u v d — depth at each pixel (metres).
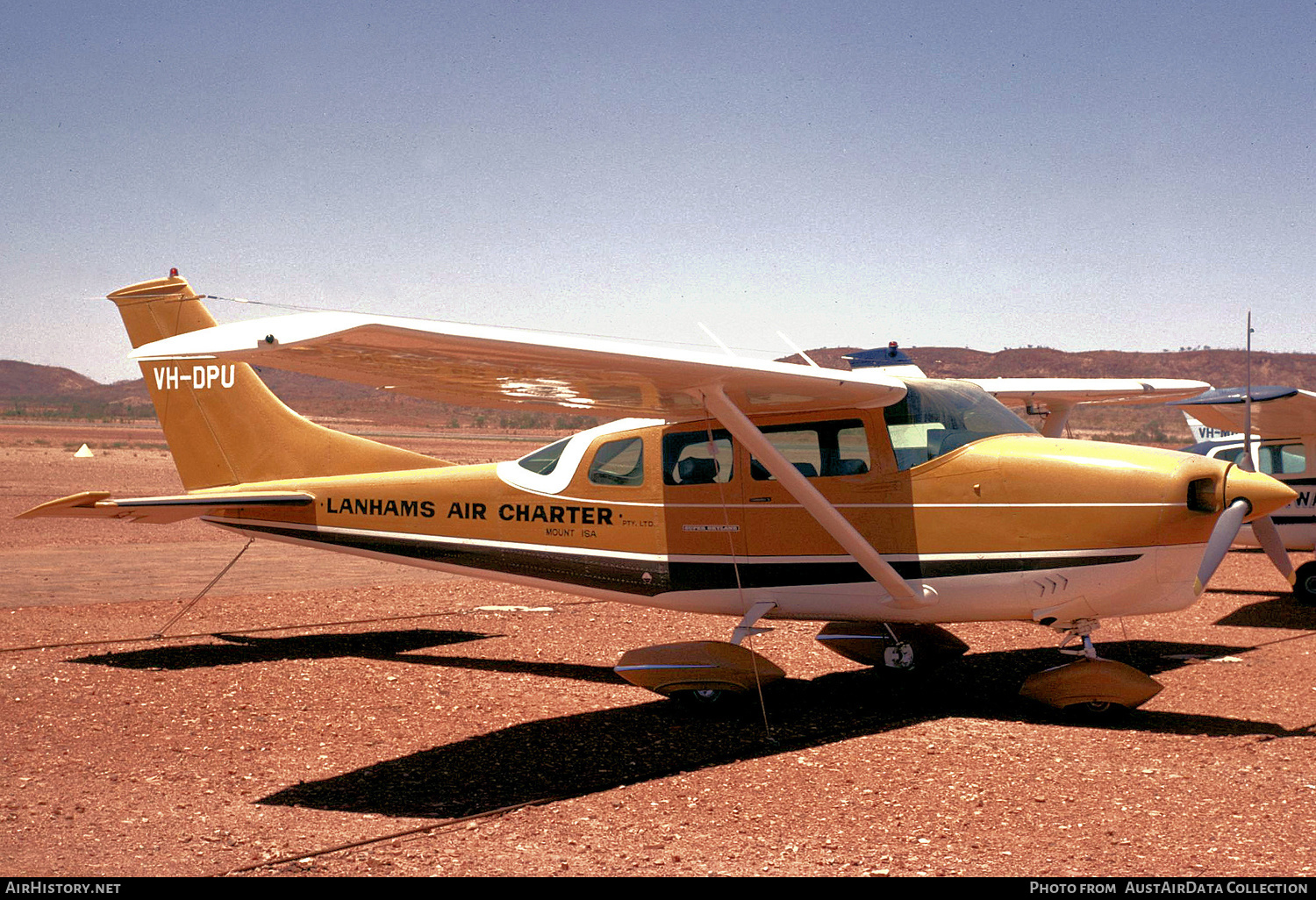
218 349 4.19
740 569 6.84
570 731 5.97
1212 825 4.21
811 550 6.59
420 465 8.28
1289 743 5.50
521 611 10.46
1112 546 5.93
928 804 4.55
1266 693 6.74
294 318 4.48
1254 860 3.80
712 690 6.31
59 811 4.55
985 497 6.20
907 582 6.39
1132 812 4.39
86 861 3.94
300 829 4.31
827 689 7.12
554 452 7.61
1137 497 5.86
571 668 7.84
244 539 17.70
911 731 5.91
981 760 5.27
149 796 4.78
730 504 6.84
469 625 9.72
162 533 18.59
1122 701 5.94
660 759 5.37
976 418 6.54
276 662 7.91
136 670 7.56
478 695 6.89
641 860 3.91
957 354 182.25
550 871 3.80
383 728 6.02
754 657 6.39
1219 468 5.89
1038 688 6.25
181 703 6.60
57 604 10.46
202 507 8.03
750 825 4.32
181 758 5.41
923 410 6.44
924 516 6.34
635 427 7.27
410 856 3.97
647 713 6.41
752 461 6.78
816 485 6.59
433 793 4.81
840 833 4.19
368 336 4.52
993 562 6.19
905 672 7.35
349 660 8.05
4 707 6.45
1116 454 6.08
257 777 5.07
